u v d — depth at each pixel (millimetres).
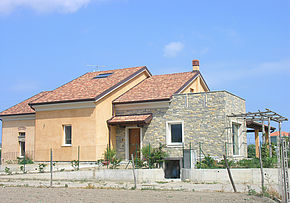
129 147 26891
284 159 12078
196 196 14445
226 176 19875
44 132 26906
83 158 25219
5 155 29672
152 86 29266
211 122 24438
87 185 18875
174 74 32438
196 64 32406
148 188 17312
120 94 28453
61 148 26125
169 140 25594
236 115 24125
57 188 17422
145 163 23484
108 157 24812
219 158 23766
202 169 20484
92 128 25219
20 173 22641
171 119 25641
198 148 24578
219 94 24453
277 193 14516
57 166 24312
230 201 13070
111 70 33875
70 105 26031
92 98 24953
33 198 14164
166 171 24844
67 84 31281
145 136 26219
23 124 30000
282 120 27000
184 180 21203
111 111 27078
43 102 26625
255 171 19469
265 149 23109
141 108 26641
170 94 26000
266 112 23578
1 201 13500
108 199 13773
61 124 26359
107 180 21828
